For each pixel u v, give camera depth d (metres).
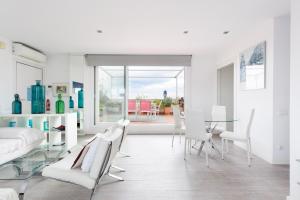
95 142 2.53
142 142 5.90
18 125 4.50
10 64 5.35
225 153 4.80
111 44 5.71
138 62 6.94
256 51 4.44
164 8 3.48
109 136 2.64
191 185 3.05
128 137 6.62
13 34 4.87
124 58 6.89
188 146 5.35
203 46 5.96
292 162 2.52
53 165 2.67
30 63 6.20
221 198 2.66
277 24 3.88
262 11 3.62
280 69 3.90
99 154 2.34
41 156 3.81
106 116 7.36
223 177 3.34
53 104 6.91
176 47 6.04
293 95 2.51
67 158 2.97
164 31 4.63
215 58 7.11
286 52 3.89
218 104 6.98
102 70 7.34
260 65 4.30
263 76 4.19
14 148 3.55
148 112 10.12
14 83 5.54
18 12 3.63
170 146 5.43
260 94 4.35
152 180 3.23
